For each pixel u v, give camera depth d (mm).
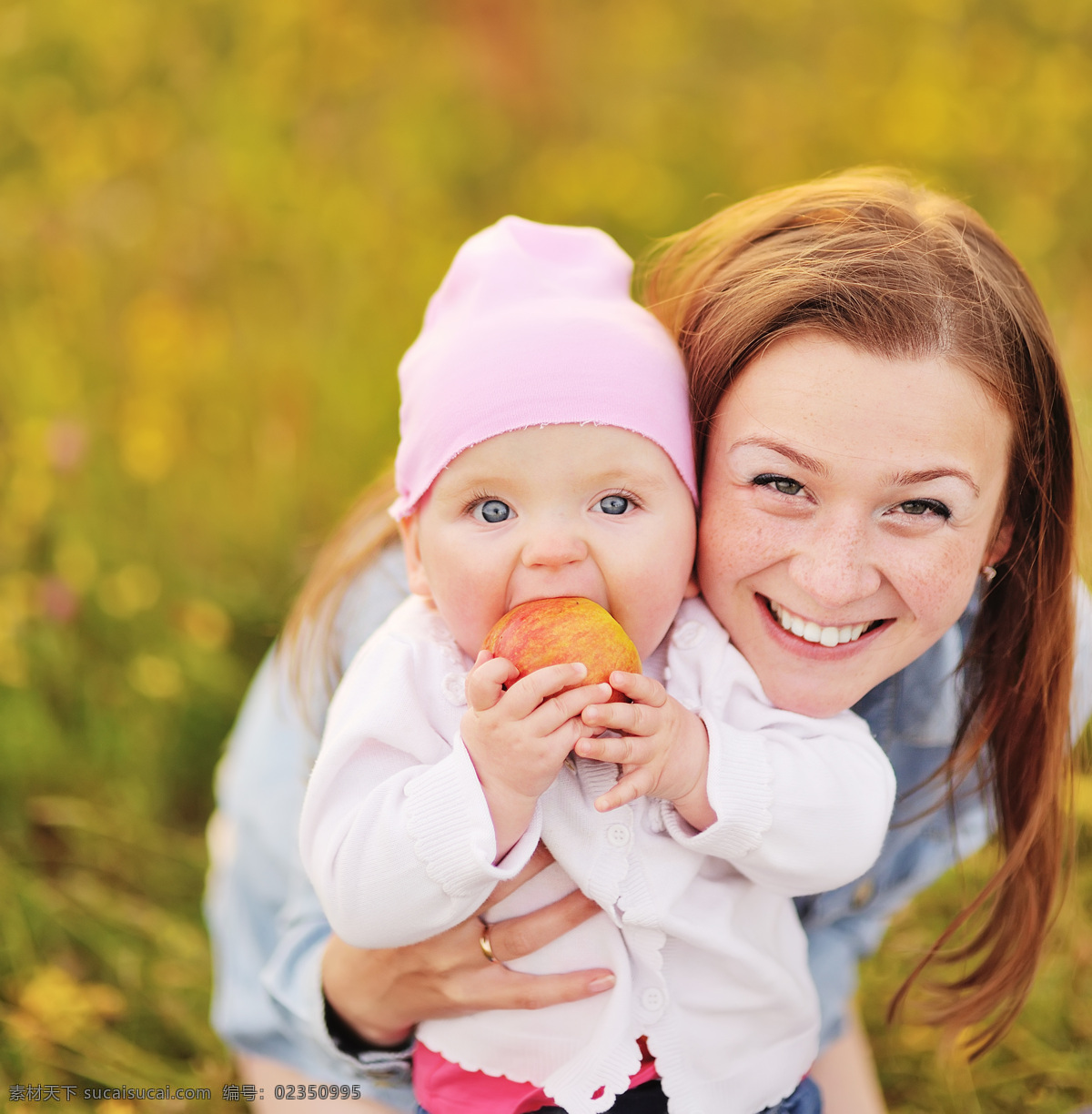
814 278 1566
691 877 1628
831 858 1591
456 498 1562
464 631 1595
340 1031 1909
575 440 1528
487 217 4684
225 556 3516
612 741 1483
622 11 5719
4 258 3787
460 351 1598
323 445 3678
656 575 1559
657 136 5066
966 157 4828
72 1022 2574
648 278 2000
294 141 4398
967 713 1863
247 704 2572
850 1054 2242
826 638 1591
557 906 1648
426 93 4812
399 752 1581
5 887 2838
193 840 3119
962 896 2369
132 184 4125
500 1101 1711
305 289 4008
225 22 4410
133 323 3818
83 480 3365
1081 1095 2527
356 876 1521
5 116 4098
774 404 1536
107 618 3250
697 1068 1665
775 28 5688
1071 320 3977
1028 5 5613
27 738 3078
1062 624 1789
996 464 1569
